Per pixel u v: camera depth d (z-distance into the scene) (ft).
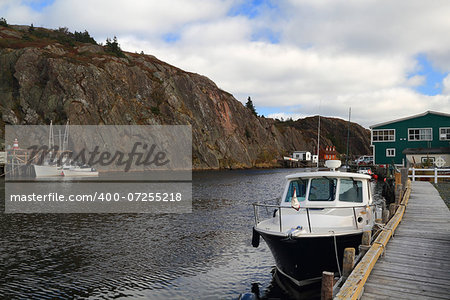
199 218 77.87
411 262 30.83
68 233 62.90
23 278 39.86
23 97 308.60
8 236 60.75
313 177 41.73
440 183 104.94
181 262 45.93
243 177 233.76
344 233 34.24
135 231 64.49
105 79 338.13
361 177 41.78
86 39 501.56
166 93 379.35
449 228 44.60
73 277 40.24
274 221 40.29
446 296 23.67
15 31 424.46
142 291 36.40
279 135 568.82
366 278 25.81
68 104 296.30
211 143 386.32
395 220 44.39
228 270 42.91
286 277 37.99
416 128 178.70
